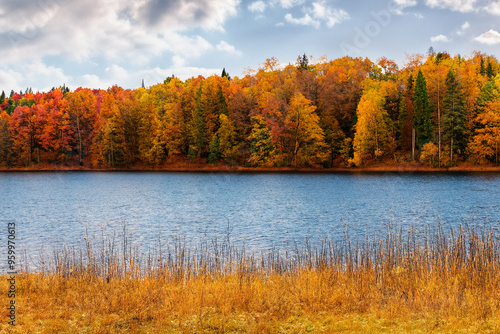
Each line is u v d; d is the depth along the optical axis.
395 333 9.72
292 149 89.25
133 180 77.50
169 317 11.09
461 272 13.16
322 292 12.55
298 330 10.16
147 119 104.75
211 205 43.12
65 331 10.16
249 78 111.19
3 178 83.88
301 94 86.25
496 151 76.19
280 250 22.69
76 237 27.80
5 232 29.73
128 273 15.03
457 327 9.84
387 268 13.98
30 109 109.81
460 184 56.47
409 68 100.69
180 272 15.04
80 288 13.52
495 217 32.03
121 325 10.62
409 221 31.30
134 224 32.81
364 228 29.00
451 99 79.62
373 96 86.12
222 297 12.24
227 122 95.19
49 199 50.12
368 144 84.38
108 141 103.94
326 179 70.00
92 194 55.31
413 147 81.06
